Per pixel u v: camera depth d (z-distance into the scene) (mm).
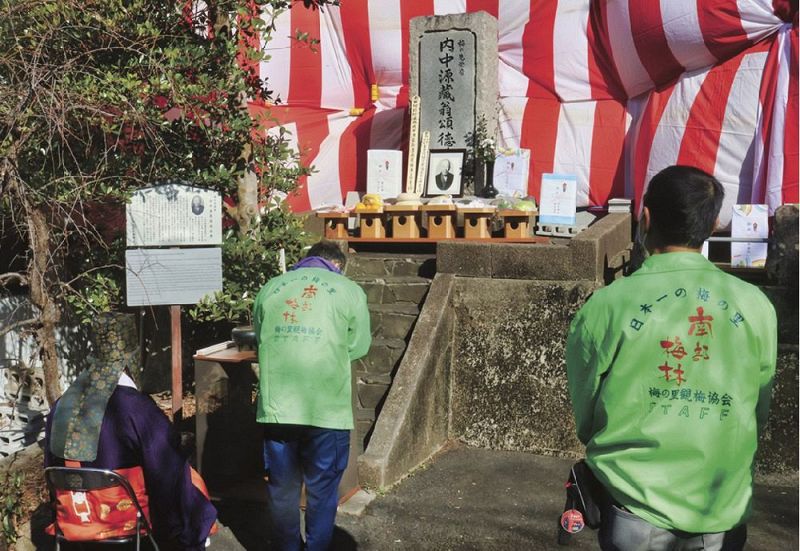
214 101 5918
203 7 6922
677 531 2139
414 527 4602
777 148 8133
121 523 3010
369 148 10906
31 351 6578
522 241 7496
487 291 6160
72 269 6621
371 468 5074
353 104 11195
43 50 5316
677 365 2158
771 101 8281
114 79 5262
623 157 9680
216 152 6242
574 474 2396
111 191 5406
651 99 9336
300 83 10961
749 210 6617
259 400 3912
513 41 10250
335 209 8500
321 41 10961
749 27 8414
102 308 5930
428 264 7012
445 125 9922
